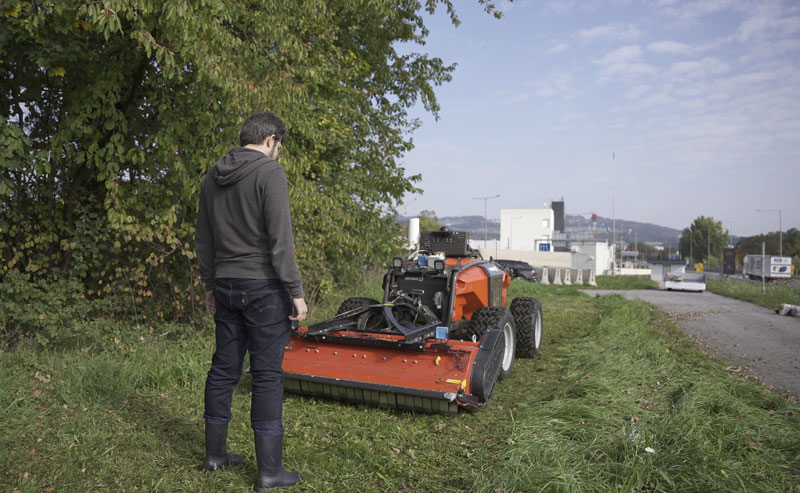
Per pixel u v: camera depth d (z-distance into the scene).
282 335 3.04
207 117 6.09
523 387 5.43
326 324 5.12
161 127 6.60
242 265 2.93
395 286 5.88
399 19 11.63
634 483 3.07
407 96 12.47
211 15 5.48
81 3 4.96
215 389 3.14
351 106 10.48
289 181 6.62
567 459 3.36
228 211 2.94
